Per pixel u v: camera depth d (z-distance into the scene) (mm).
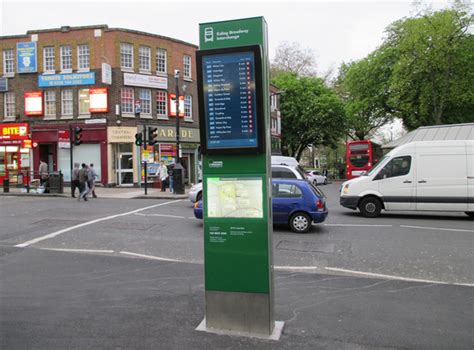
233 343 3539
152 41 26609
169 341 3592
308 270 6293
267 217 3613
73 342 3602
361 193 12422
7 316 4227
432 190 11969
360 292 5090
